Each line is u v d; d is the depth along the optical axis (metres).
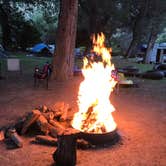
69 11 11.92
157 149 4.88
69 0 11.82
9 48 34.09
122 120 6.59
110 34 29.97
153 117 7.03
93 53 26.64
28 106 7.50
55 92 9.65
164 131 5.89
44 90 9.98
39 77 10.37
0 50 28.27
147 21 29.16
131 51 32.91
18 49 35.78
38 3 26.91
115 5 26.50
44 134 5.11
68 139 3.98
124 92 10.54
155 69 18.41
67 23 12.03
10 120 6.12
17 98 8.47
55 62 12.33
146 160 4.41
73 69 13.25
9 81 11.73
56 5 27.36
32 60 23.19
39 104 7.77
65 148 3.99
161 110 7.85
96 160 4.30
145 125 6.27
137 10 28.98
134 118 6.84
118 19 28.14
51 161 4.21
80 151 4.59
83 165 4.12
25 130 5.17
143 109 7.88
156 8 27.58
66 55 12.33
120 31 36.81
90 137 4.78
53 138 4.91
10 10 28.34
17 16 30.58
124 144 5.01
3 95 8.84
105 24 27.72
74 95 9.18
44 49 35.12
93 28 27.22
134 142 5.15
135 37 31.83
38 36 37.53
